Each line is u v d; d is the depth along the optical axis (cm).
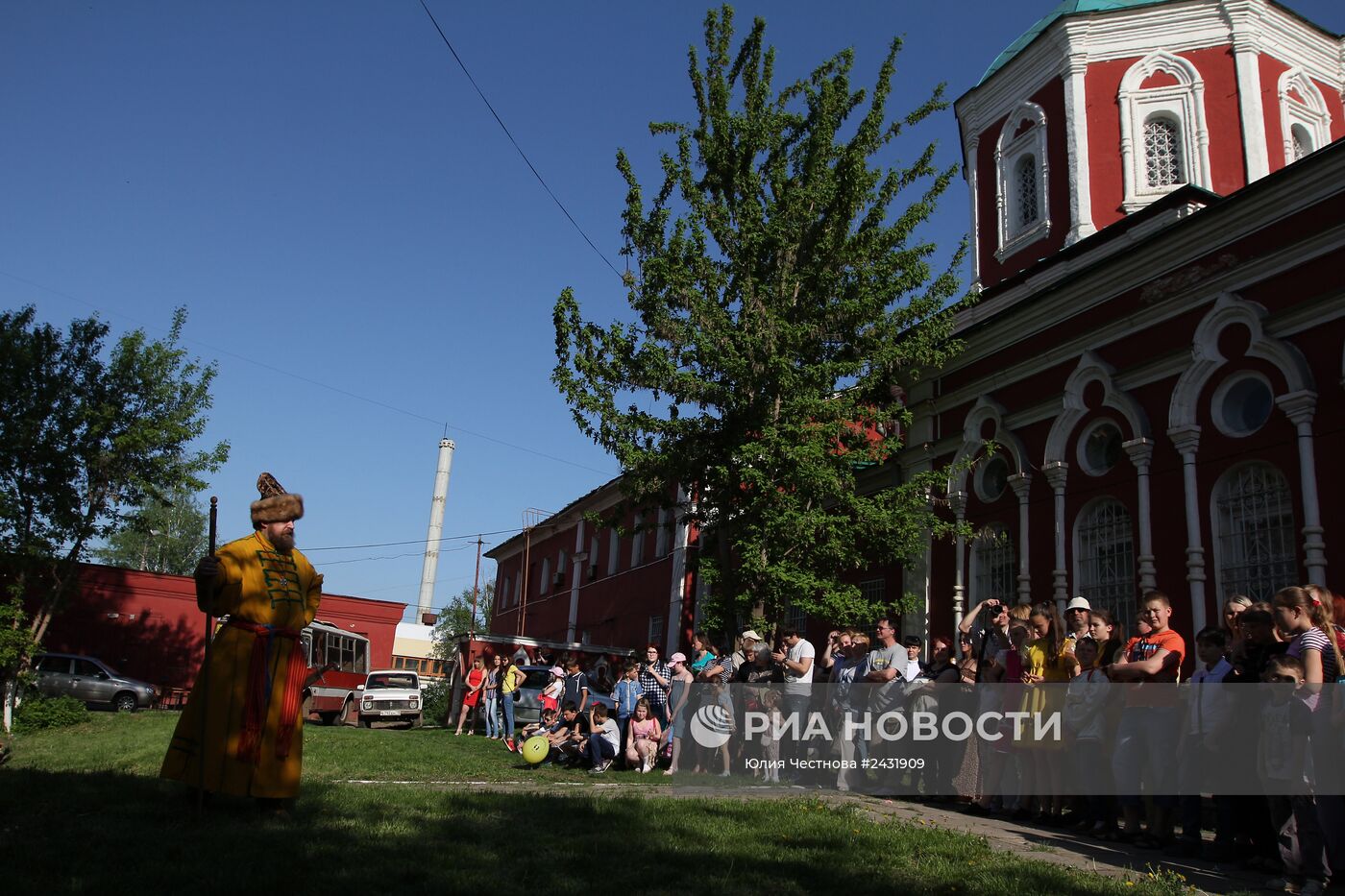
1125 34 1802
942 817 878
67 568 2334
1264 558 1153
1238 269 1221
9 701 2052
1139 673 761
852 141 1588
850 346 1641
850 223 1609
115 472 2366
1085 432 1428
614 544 3344
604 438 1574
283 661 654
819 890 537
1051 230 1828
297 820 631
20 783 725
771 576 1495
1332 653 606
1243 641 705
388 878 500
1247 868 674
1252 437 1182
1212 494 1222
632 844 625
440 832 630
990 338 1627
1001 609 1022
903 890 541
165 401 2439
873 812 858
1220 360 1237
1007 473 1580
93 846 536
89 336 2384
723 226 1639
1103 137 1783
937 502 1705
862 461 1672
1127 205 1727
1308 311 1129
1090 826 827
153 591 3625
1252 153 1667
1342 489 1075
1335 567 1069
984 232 1992
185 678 3594
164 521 5856
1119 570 1350
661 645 2795
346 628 4222
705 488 1636
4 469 2233
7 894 437
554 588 3841
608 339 1572
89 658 2975
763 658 1187
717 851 621
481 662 2270
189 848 533
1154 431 1317
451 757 1339
